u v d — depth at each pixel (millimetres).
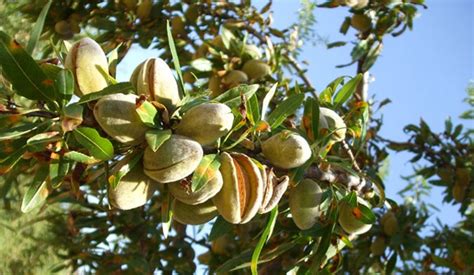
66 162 379
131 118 369
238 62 808
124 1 984
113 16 1018
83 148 396
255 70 800
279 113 466
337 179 489
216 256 889
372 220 480
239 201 387
